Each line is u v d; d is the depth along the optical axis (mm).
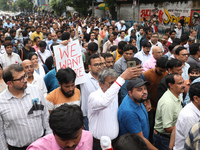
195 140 1600
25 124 2594
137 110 2539
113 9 23484
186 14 14859
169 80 2967
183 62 4477
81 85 3449
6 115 2506
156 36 6855
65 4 29094
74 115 1510
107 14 25453
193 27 13570
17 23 17969
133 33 9570
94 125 2643
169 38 8414
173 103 2926
